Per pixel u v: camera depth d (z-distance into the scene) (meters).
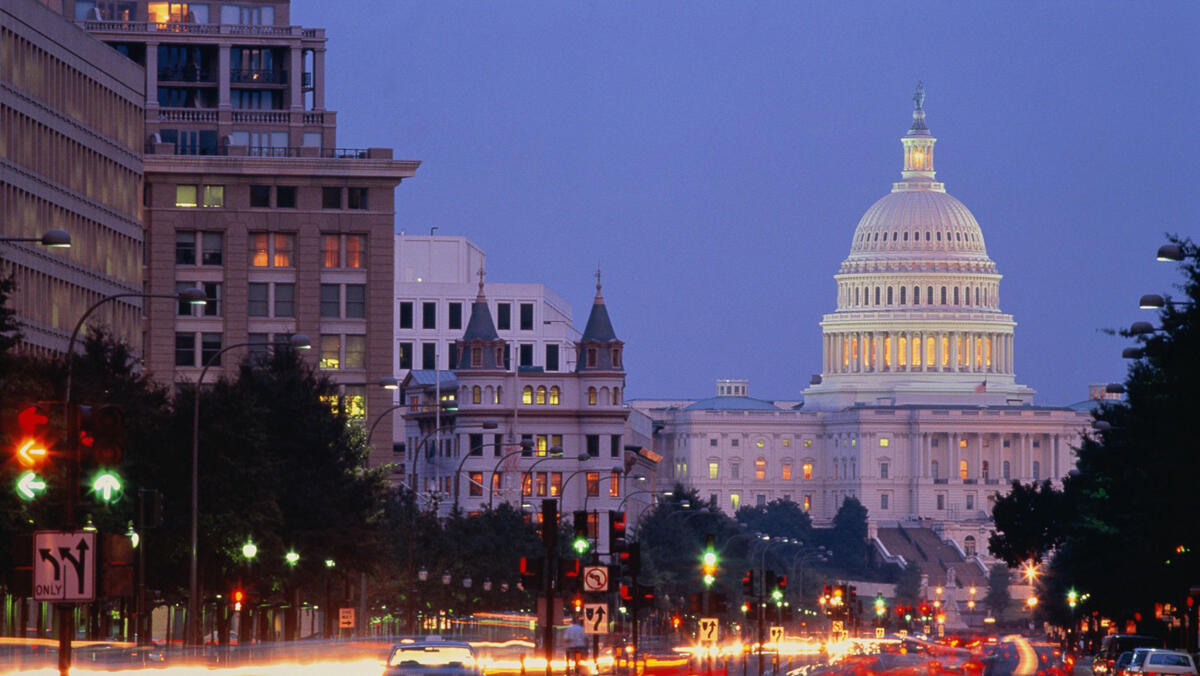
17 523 153.00
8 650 163.88
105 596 87.38
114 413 90.56
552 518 147.88
